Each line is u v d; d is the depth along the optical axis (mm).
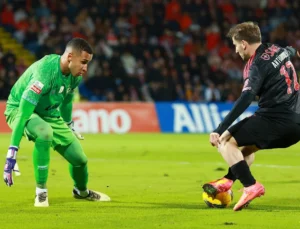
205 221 21562
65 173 36281
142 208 24422
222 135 23969
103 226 20703
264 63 23484
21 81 25266
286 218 22141
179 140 63500
